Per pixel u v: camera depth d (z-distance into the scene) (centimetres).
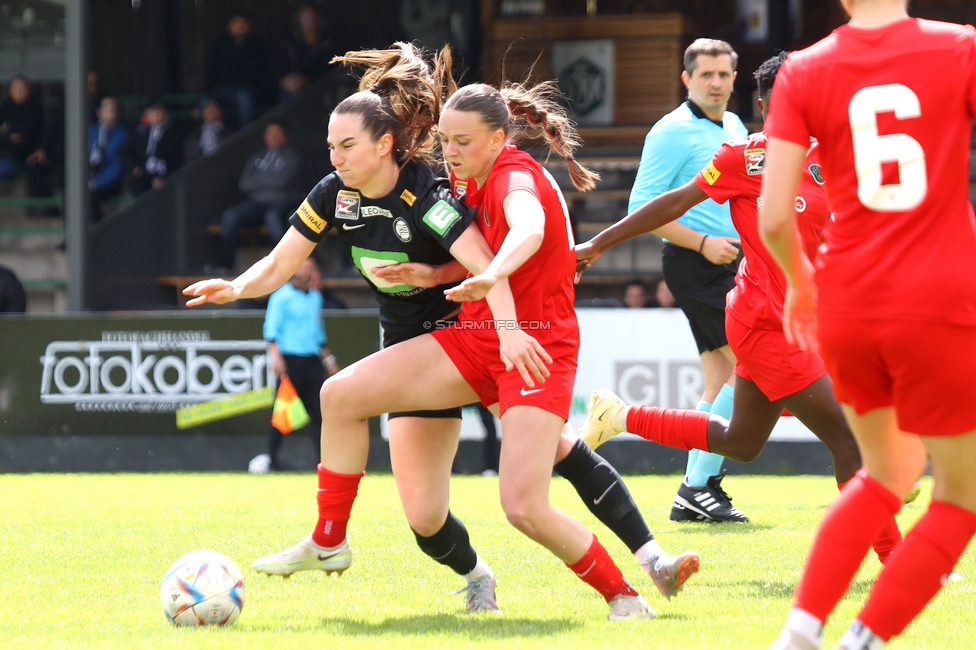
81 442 4266
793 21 6134
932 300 988
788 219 1035
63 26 7019
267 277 1459
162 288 5181
